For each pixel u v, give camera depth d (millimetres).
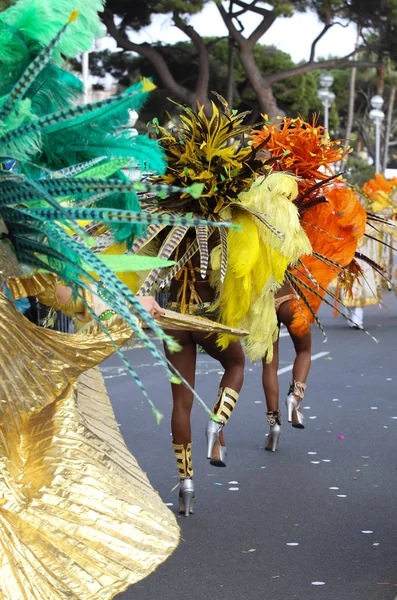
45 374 3033
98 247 3684
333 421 8234
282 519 5340
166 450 7125
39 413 3113
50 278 3125
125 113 2709
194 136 5152
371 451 7074
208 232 5234
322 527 5188
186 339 5352
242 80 36969
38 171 2863
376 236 15883
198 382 10320
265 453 7027
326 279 6777
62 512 2938
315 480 6223
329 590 4230
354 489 5996
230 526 5207
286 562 4613
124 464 3275
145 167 2873
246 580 4367
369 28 35156
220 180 5152
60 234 2432
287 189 5387
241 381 5418
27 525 2863
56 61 2795
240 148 5297
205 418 8391
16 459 2996
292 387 7016
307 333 6996
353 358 12234
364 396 9469
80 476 3049
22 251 2934
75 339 3105
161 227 5031
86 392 3588
